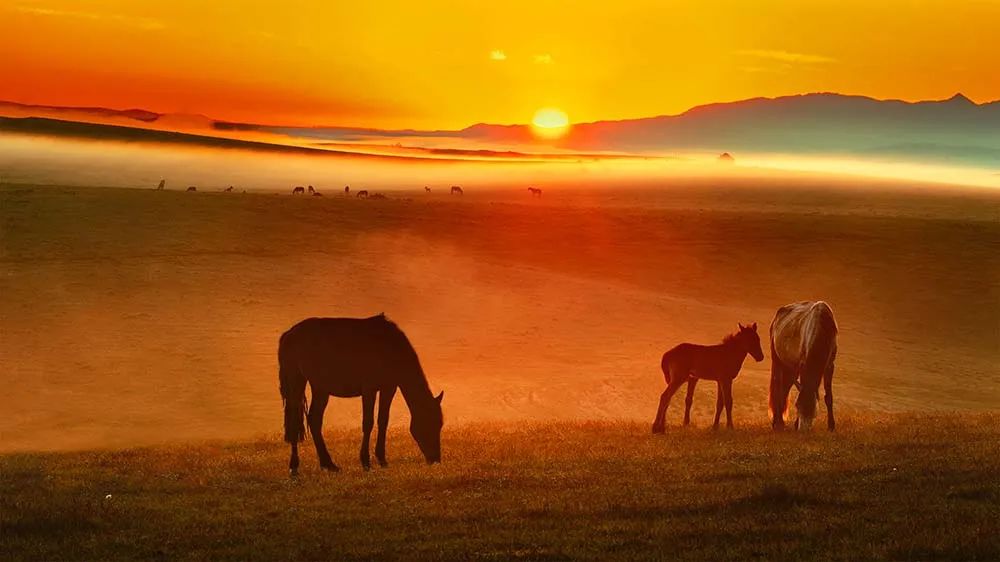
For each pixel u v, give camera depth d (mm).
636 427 23141
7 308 50750
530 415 35125
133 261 62500
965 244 83625
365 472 16156
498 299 61250
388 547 11180
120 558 10898
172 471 16391
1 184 84375
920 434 19016
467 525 12109
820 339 21109
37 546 11352
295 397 16609
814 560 10297
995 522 11531
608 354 48625
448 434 21797
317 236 75188
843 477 14484
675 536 11367
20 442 30547
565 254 78188
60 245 65688
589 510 12656
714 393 37312
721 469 15492
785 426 22594
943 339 59688
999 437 18391
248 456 18391
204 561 10789
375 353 16875
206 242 69812
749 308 64750
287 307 55625
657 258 78062
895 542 10797
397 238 77562
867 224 91812
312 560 10781
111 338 46812
